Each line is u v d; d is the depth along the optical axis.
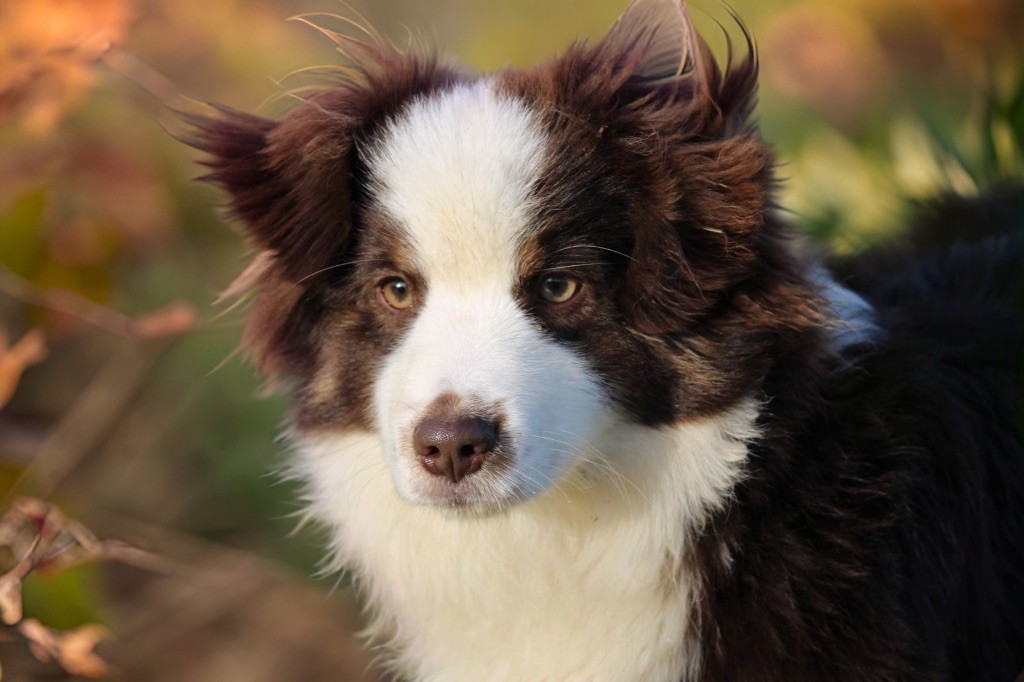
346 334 5.05
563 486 4.93
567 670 5.10
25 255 7.09
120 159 7.73
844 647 4.61
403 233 4.79
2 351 6.46
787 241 4.86
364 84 5.15
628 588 4.95
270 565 7.71
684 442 4.80
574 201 4.69
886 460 4.84
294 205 4.97
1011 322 5.55
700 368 4.74
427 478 4.49
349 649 7.42
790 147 9.53
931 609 4.82
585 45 5.00
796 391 4.79
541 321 4.73
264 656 7.39
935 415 5.04
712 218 4.63
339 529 5.41
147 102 7.96
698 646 4.83
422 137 4.80
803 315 4.72
